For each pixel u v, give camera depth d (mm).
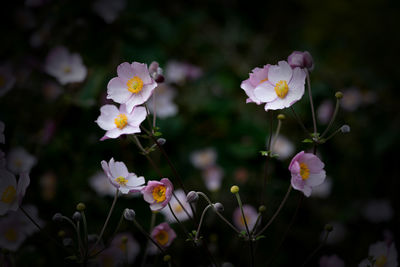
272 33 2016
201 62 1639
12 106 1152
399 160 1284
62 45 1146
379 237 1160
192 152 1221
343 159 1319
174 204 993
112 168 754
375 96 1424
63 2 1100
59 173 1104
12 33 1207
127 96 757
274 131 1354
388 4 1805
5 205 765
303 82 740
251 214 1003
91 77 1120
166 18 1421
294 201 1182
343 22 1894
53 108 1159
